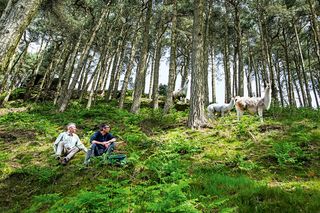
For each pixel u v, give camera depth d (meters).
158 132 10.34
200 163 6.71
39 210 5.18
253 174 5.84
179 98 23.44
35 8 4.59
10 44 4.25
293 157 6.37
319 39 17.19
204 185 5.20
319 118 11.00
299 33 28.50
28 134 11.57
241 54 22.55
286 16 23.39
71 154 7.84
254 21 26.81
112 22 25.91
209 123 10.20
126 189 4.73
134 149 8.27
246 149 7.43
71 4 20.95
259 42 30.55
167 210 3.77
